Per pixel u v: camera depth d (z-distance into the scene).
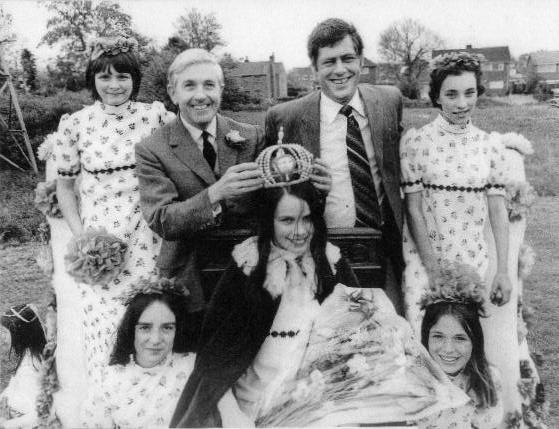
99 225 2.76
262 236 2.68
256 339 2.75
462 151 2.75
